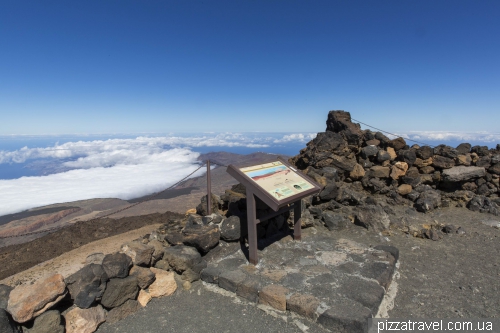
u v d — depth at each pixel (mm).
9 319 3564
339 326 4043
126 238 8227
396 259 6180
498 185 9891
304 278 5168
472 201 9391
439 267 5996
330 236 7492
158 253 5402
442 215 8820
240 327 4293
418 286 5328
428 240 7266
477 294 5047
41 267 6391
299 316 4391
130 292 4633
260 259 5973
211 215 6582
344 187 9531
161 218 11039
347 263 5727
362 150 10523
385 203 9336
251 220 5641
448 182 10016
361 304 4414
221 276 5250
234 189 7758
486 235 7461
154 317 4578
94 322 4234
